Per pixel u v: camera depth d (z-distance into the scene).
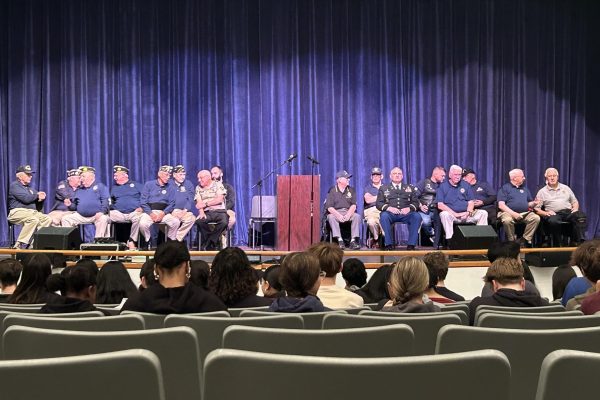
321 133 8.60
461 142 8.69
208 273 3.20
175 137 8.49
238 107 8.50
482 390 0.92
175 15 8.45
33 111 8.35
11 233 7.53
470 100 8.67
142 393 0.94
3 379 0.89
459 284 5.96
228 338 1.46
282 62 8.53
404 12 8.62
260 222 7.58
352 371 0.90
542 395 0.93
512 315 1.92
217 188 7.61
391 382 0.91
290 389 0.92
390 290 2.50
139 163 8.46
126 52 8.41
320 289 2.98
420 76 8.64
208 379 0.93
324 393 0.91
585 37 8.83
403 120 8.64
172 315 1.88
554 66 8.78
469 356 0.91
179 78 8.48
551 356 0.93
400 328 1.44
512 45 8.71
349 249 7.27
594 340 1.51
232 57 8.48
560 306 2.41
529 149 8.79
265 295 3.33
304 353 1.44
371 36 8.59
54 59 8.39
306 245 6.86
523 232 8.03
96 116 8.43
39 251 5.89
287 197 6.89
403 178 8.66
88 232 8.30
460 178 7.53
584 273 2.90
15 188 7.33
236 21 8.48
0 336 1.90
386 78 8.60
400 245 8.09
